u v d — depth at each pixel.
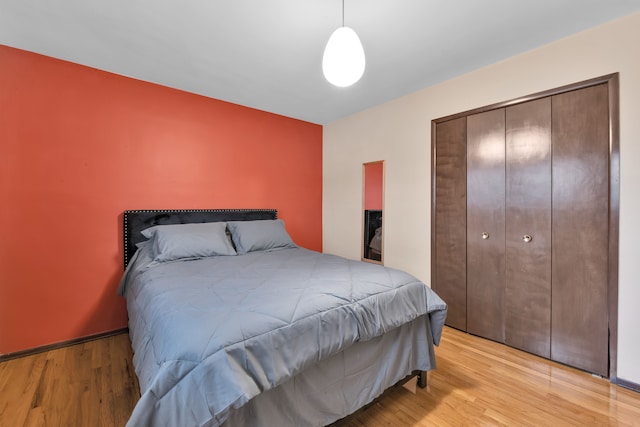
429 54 2.16
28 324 2.15
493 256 2.35
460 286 2.57
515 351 2.21
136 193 2.59
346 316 1.36
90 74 2.36
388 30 1.86
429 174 2.77
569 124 1.95
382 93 2.91
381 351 1.57
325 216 4.00
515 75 2.18
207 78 2.56
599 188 1.84
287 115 3.61
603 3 1.61
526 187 2.16
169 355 1.01
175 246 2.33
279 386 1.15
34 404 1.59
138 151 2.60
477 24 1.80
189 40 1.97
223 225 2.83
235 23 1.79
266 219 3.40
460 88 2.52
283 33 1.89
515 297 2.24
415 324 1.76
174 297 1.42
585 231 1.91
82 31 1.87
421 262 2.85
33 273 2.17
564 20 1.77
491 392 1.71
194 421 0.90
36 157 2.16
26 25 1.81
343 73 1.48
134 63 2.30
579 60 1.89
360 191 3.50
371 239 3.37
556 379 1.84
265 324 1.14
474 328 2.48
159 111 2.70
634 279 1.72
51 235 2.23
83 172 2.34
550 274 2.06
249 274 1.86
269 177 3.51
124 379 1.84
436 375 1.89
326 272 1.89
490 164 2.35
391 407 1.58
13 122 2.08
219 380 0.94
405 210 2.98
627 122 1.73
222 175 3.12
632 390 1.72
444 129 2.65
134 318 1.78
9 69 2.06
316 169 3.98
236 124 3.21
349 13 1.69
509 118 2.23
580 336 1.94
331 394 1.34
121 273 2.52
